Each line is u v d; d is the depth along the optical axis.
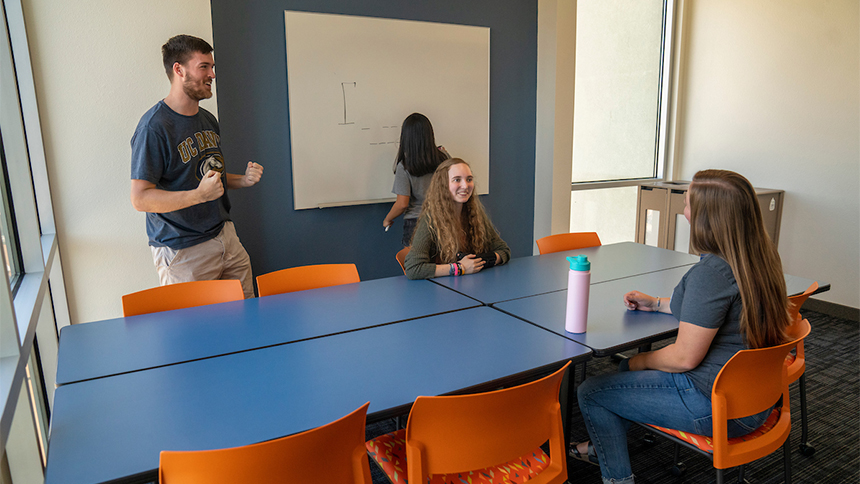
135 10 2.62
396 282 2.31
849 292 3.82
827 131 3.83
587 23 4.43
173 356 1.55
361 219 3.72
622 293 2.11
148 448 1.09
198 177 2.43
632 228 5.04
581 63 4.46
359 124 3.57
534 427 1.33
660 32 4.80
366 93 3.56
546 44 4.12
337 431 1.10
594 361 3.19
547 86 4.17
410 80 3.70
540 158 4.34
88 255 2.68
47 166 2.54
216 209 2.53
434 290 2.18
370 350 1.58
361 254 3.77
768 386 1.51
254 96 3.22
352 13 3.45
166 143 2.28
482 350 1.57
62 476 1.00
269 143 3.32
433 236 2.41
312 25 3.30
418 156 3.19
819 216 3.94
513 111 4.21
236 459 0.99
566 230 4.40
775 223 4.16
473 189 2.46
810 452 2.21
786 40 4.00
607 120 4.68
